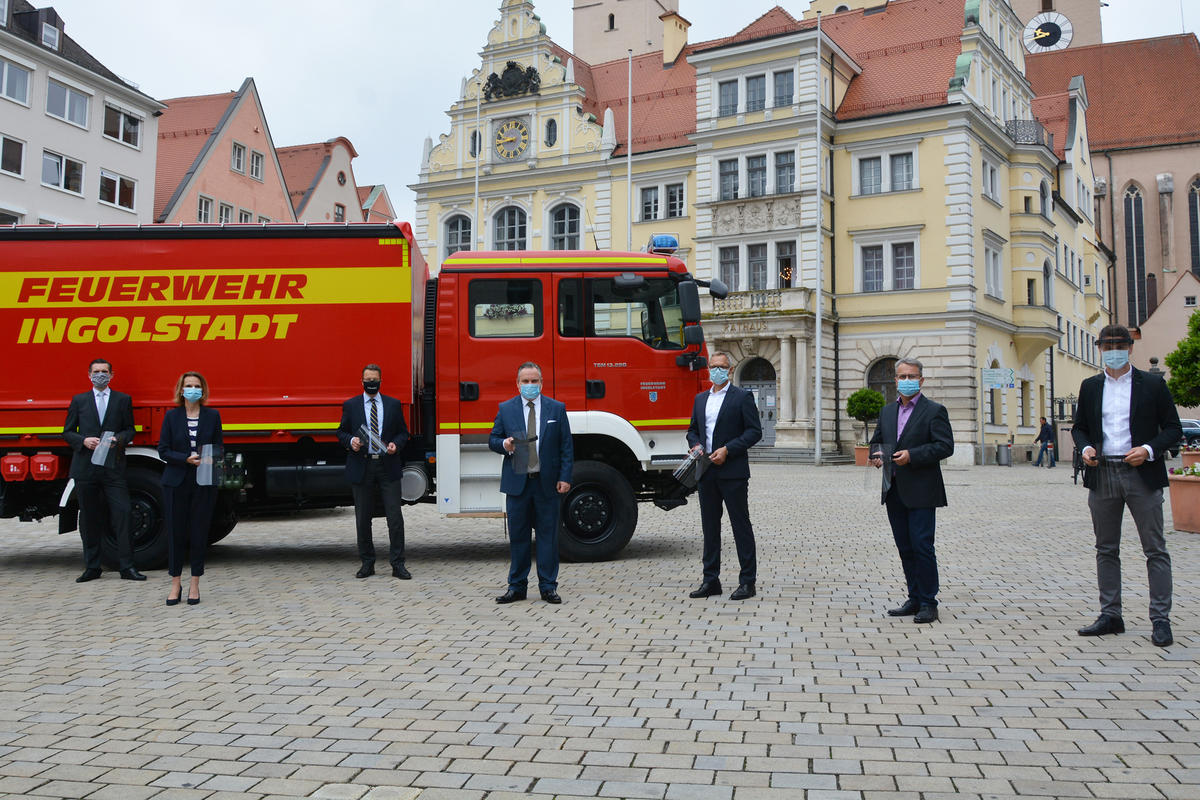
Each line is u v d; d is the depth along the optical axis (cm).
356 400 1005
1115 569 709
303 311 1059
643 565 1069
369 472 1002
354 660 646
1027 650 659
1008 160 4369
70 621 784
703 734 486
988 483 2564
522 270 1095
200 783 425
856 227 4031
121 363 1052
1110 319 7194
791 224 4006
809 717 512
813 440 3872
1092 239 6231
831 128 4059
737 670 611
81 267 1055
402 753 462
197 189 4594
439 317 1084
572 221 4678
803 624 750
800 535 1343
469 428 1077
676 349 1101
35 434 1045
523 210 4753
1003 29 4538
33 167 3709
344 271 1064
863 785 417
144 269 1058
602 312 1098
